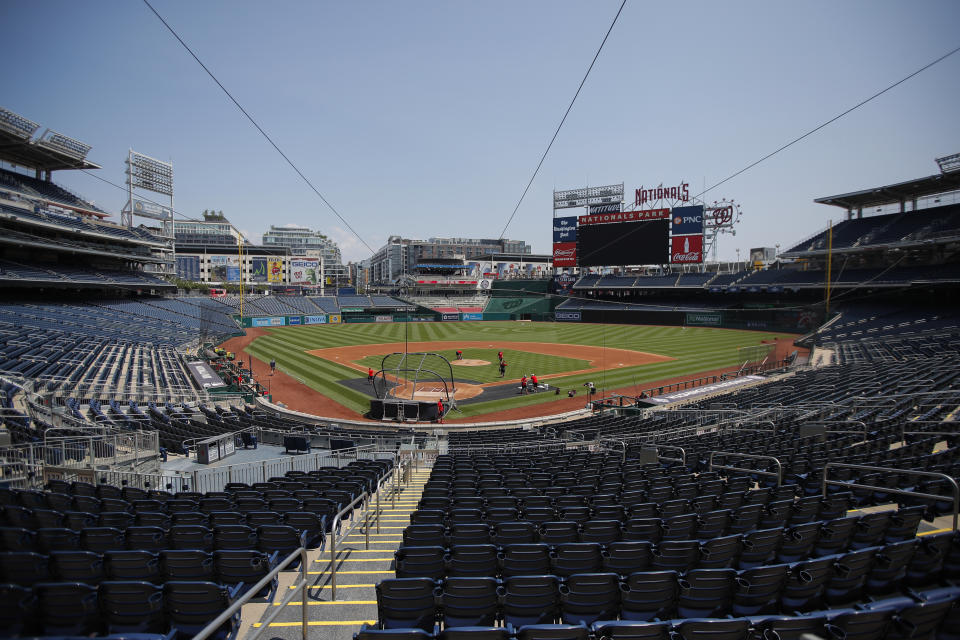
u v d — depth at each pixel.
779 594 5.00
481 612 4.93
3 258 40.97
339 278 167.88
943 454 9.91
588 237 73.50
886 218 55.19
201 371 32.19
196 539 6.46
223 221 161.38
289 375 35.91
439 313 88.19
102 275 49.12
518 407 27.45
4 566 5.30
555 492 9.59
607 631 3.91
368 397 29.47
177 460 15.54
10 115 40.28
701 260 67.06
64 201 48.06
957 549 5.53
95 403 20.30
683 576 4.99
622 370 38.00
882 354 36.38
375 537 8.65
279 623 5.46
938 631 4.00
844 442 12.62
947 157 45.06
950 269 47.62
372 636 3.83
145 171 61.00
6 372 21.03
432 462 17.38
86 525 7.24
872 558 5.15
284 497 8.83
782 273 64.44
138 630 4.70
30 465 11.54
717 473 10.76
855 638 3.85
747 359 41.16
